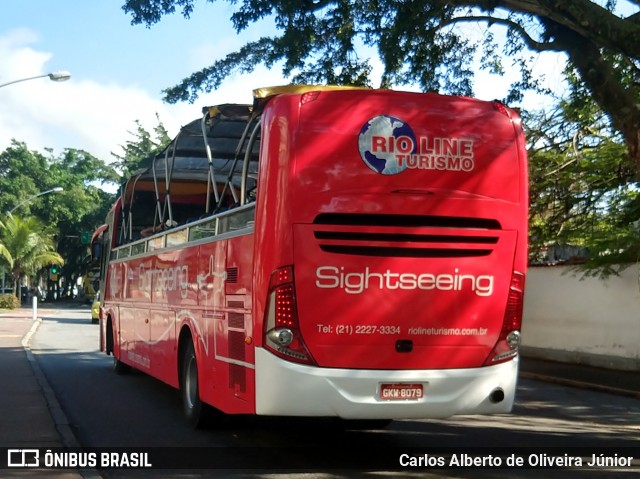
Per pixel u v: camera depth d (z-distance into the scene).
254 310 6.81
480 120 7.18
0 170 67.44
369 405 6.66
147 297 11.51
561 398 12.70
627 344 15.78
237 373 7.30
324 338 6.64
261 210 6.80
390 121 6.90
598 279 16.58
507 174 7.18
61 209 67.50
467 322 6.96
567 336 17.66
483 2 10.20
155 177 10.98
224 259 7.83
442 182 6.95
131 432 8.84
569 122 17.03
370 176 6.79
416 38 13.32
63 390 12.41
